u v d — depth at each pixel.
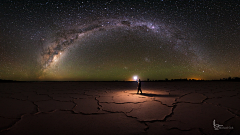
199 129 2.79
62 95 6.84
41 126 2.98
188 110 4.08
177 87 10.22
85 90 8.80
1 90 8.98
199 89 8.81
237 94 6.79
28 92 7.97
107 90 8.77
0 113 3.91
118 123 3.12
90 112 3.95
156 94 7.01
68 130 2.78
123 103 5.01
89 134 2.60
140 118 3.43
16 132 2.70
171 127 2.88
